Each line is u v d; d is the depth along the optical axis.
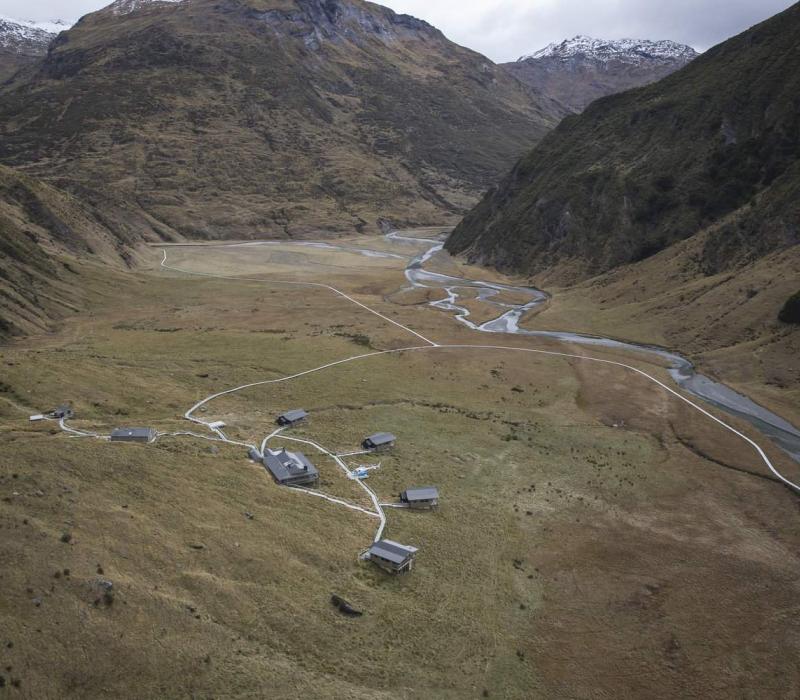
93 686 38.12
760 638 49.94
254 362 103.12
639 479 72.62
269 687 40.19
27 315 117.62
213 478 60.38
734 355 108.12
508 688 43.97
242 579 47.69
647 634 49.78
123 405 78.31
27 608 40.66
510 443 79.06
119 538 48.22
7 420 68.06
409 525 58.91
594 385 101.38
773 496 69.94
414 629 46.97
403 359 109.62
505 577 54.09
